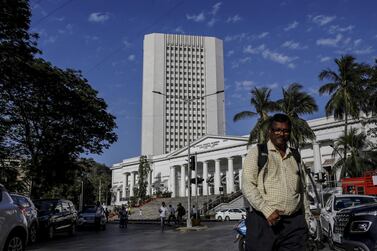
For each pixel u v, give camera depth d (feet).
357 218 22.81
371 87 126.52
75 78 97.86
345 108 135.44
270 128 13.38
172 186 266.36
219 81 202.49
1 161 94.58
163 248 48.91
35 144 96.68
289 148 13.44
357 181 81.15
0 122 88.84
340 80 135.85
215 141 243.40
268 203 12.48
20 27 70.64
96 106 100.78
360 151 142.92
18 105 88.48
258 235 12.38
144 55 204.74
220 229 87.10
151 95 201.26
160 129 199.21
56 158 97.76
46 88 89.30
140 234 76.07
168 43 202.90
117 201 330.95
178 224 115.55
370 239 21.61
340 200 41.65
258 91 141.38
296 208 12.73
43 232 62.64
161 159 276.21
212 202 192.03
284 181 12.72
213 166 260.42
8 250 31.58
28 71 81.25
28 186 103.76
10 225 31.76
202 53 203.82
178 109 200.34
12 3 67.82
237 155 231.50
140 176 270.67
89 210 98.17
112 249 48.52
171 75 199.00
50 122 96.43
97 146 105.40
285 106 136.56
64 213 69.87
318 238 36.68
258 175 12.76
